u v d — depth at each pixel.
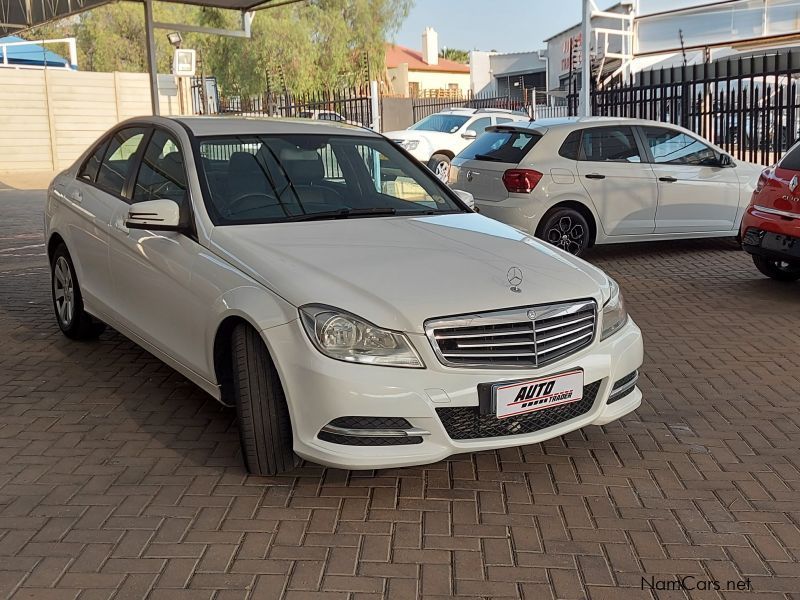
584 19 14.55
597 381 3.97
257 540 3.42
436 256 4.07
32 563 3.23
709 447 4.42
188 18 35.88
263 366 3.78
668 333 6.62
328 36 34.16
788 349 6.16
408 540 3.45
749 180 10.26
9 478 3.97
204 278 4.13
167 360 4.63
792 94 11.62
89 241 5.47
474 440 3.67
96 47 37.78
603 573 3.23
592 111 14.88
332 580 3.15
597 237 9.62
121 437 4.47
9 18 13.75
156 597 3.02
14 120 24.81
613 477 4.05
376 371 3.48
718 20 16.83
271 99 18.25
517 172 9.20
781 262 8.08
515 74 44.31
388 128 27.75
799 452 4.35
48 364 5.71
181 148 4.85
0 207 15.66
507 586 3.13
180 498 3.77
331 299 3.59
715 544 3.44
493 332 3.64
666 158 9.91
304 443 3.58
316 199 4.77
